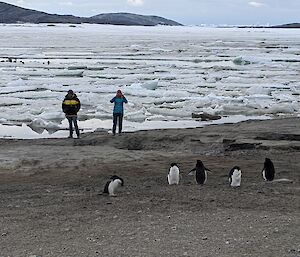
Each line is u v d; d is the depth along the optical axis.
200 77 43.69
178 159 15.28
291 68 53.25
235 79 41.78
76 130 19.33
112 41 115.94
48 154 15.79
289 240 7.05
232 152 16.67
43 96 32.53
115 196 10.22
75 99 19.12
